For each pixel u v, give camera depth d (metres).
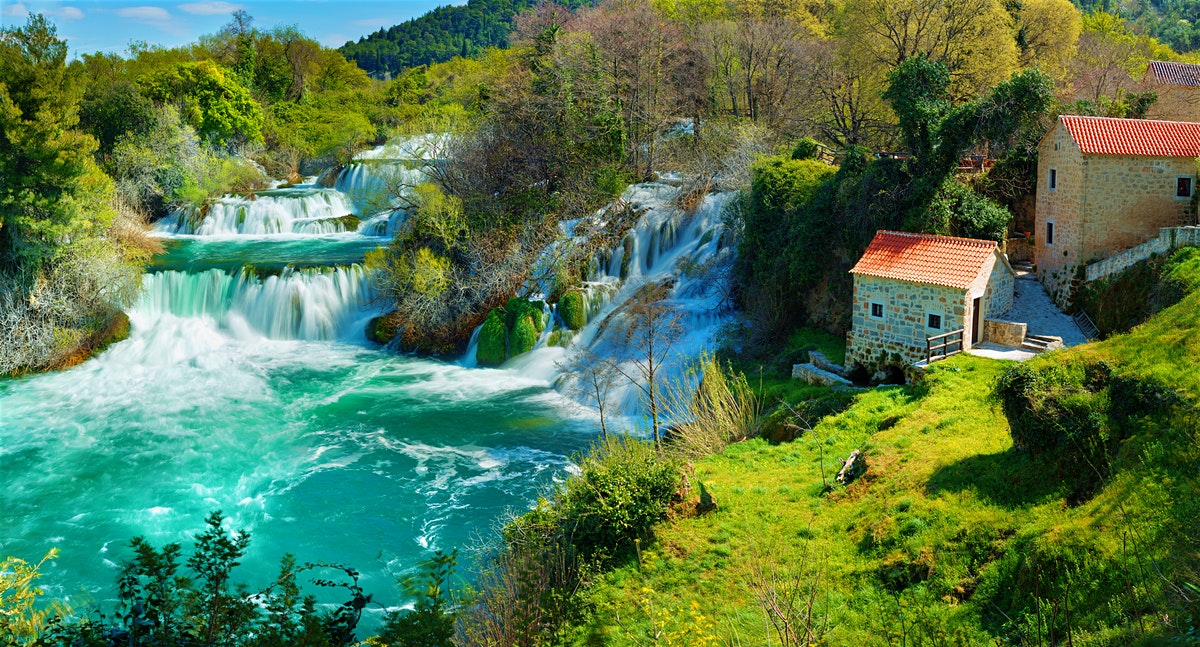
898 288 35.47
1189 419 21.75
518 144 62.16
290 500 32.28
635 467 27.70
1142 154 35.94
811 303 43.25
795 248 42.44
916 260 35.75
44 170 49.19
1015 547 21.36
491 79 74.88
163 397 42.97
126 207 66.44
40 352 47.78
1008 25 60.00
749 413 35.53
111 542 29.66
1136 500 20.45
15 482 33.94
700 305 46.59
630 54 66.31
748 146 55.03
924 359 34.34
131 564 13.63
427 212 55.62
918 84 41.19
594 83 62.69
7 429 39.16
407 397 42.84
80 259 50.19
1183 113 54.41
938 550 22.39
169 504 32.22
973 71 57.59
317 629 13.09
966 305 33.69
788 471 29.47
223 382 44.91
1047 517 21.94
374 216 70.56
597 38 68.69
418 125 76.81
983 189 44.31
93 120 73.44
